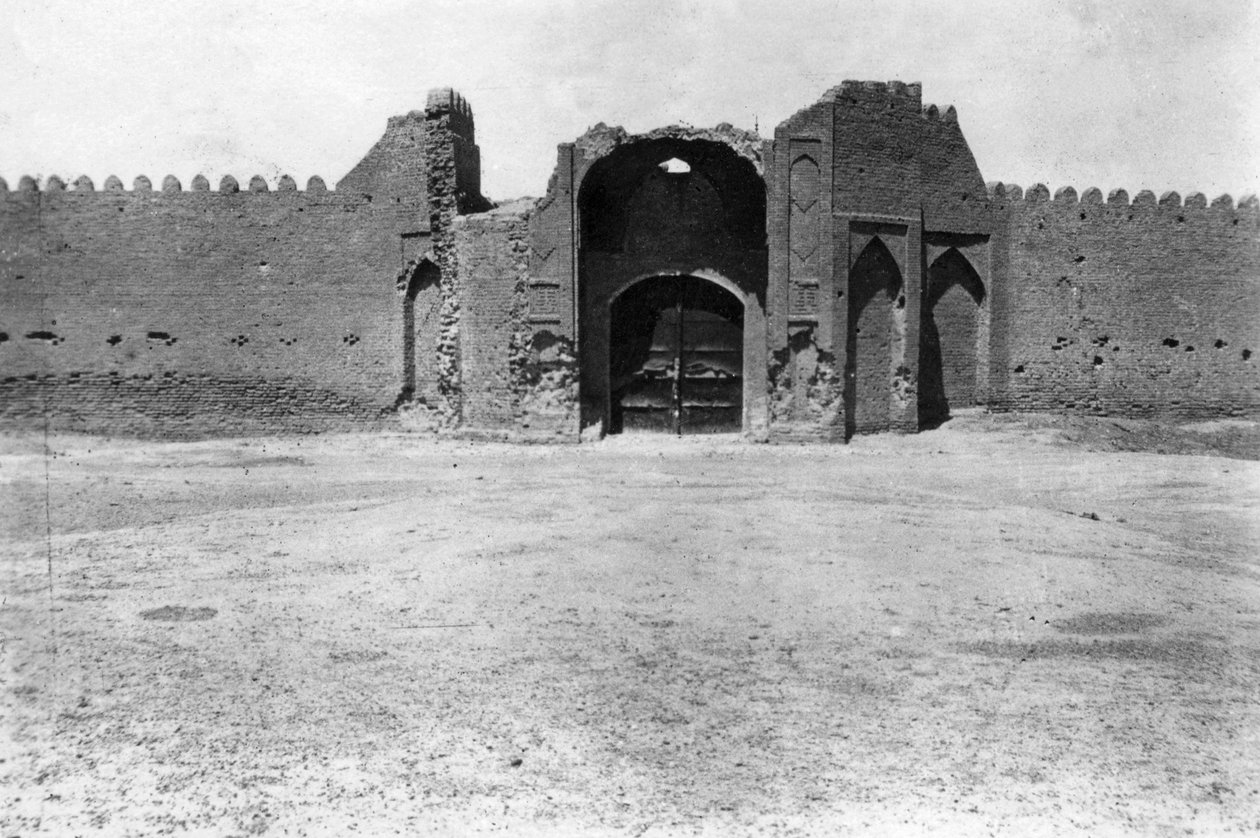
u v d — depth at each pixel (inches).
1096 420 941.2
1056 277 975.6
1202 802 221.6
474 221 908.0
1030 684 287.3
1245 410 1025.5
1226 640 324.8
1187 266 1007.0
